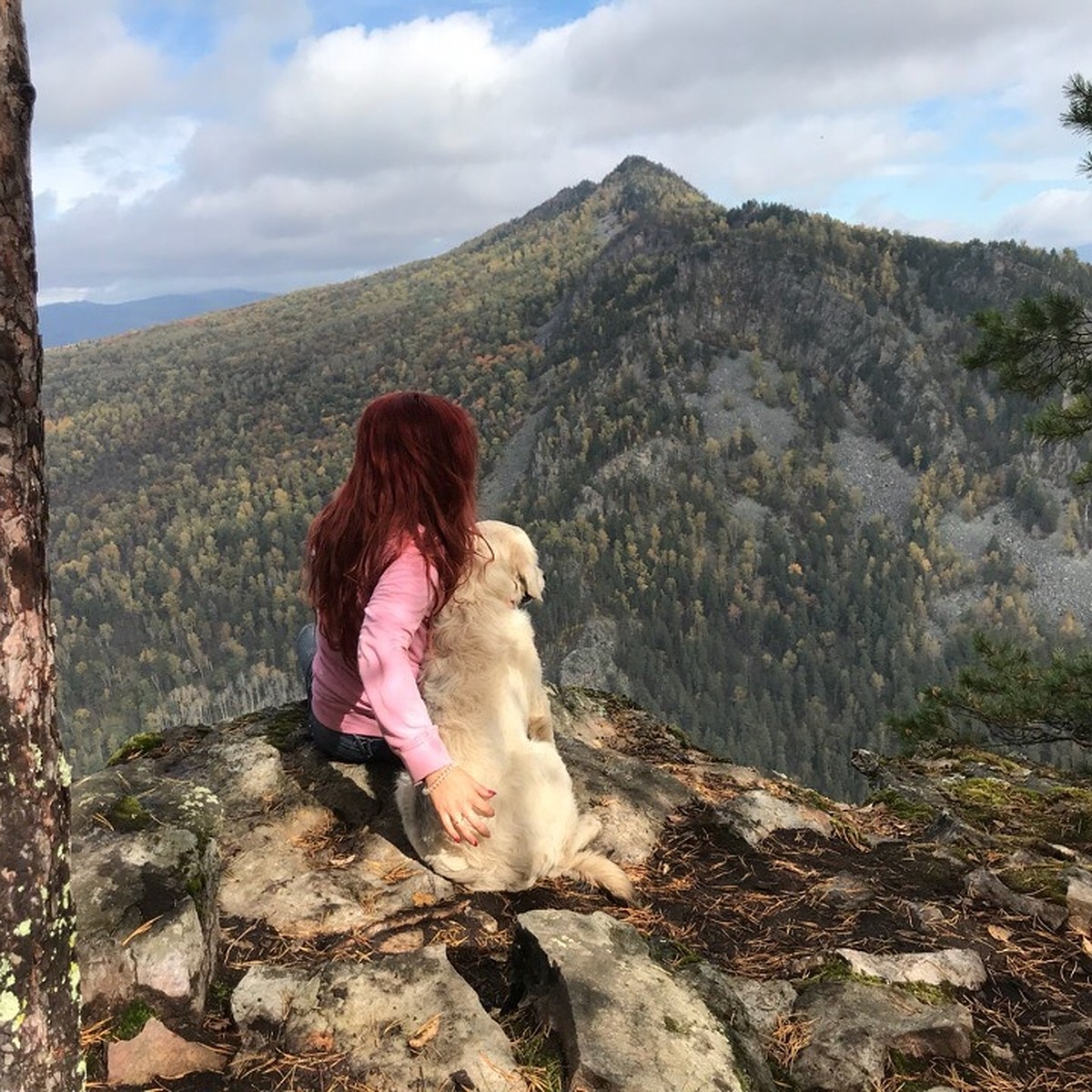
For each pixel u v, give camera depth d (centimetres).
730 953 302
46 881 145
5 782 137
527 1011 243
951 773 590
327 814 350
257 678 18375
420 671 303
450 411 298
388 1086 212
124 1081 214
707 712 15075
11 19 125
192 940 243
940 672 16175
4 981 139
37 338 136
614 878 319
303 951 273
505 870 305
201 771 372
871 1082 238
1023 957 312
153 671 18900
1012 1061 256
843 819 430
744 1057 233
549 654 16850
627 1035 223
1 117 124
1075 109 730
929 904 340
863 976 278
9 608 135
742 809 402
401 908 299
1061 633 16888
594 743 507
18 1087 142
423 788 307
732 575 19188
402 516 284
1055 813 474
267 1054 223
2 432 130
